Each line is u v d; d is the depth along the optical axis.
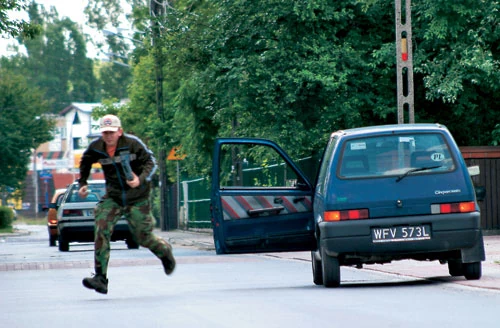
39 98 146.38
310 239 26.75
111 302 22.84
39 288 29.05
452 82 52.81
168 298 23.36
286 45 55.75
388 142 25.12
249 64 55.56
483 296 21.78
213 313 19.38
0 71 145.88
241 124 58.38
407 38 43.12
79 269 38.78
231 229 26.64
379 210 24.66
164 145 89.62
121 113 110.75
